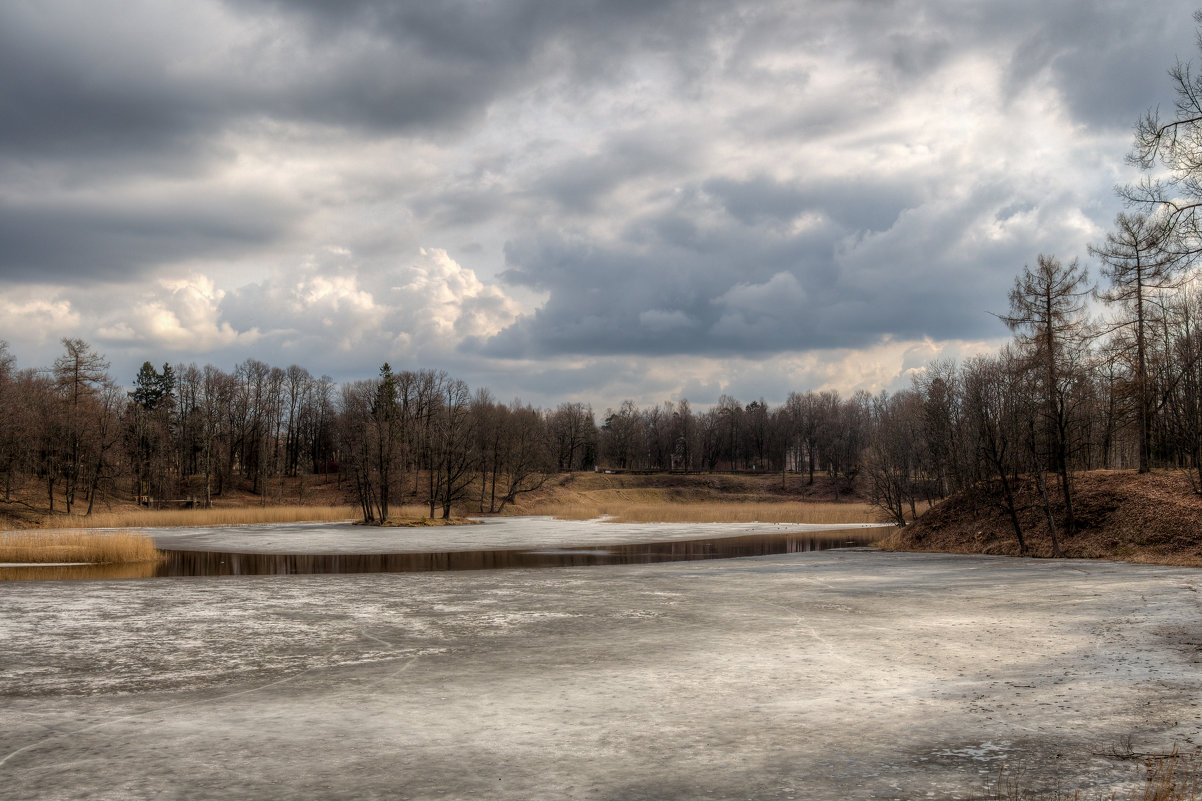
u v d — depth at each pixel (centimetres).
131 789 633
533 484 10681
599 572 2702
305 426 11494
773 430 14938
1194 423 3538
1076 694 920
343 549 4100
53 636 1437
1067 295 3288
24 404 6950
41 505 7175
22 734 804
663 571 2722
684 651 1236
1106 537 2939
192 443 9988
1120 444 5038
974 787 616
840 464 12644
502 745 746
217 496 9619
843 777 644
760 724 813
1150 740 736
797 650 1234
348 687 1011
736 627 1473
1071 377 3111
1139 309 2895
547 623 1547
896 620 1536
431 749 736
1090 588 1962
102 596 2058
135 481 8925
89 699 960
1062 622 1465
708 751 721
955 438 4722
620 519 7175
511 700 930
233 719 856
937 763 679
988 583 2164
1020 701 893
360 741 765
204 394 9975
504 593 2067
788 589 2116
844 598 1905
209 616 1680
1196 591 1834
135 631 1488
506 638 1375
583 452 15712
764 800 592
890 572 2577
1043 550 3036
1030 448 3225
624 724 819
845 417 12706
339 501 9544
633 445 15562
